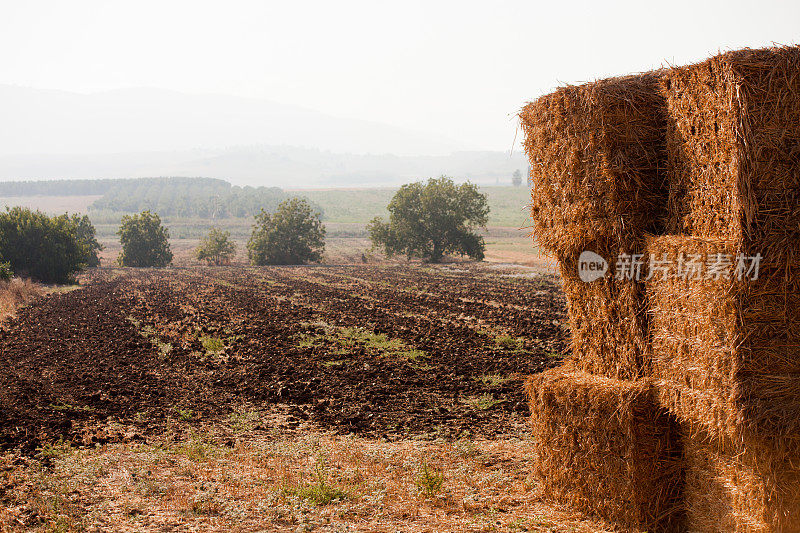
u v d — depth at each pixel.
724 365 4.62
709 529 5.15
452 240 61.00
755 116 4.40
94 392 11.81
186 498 6.70
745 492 4.71
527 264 55.16
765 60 4.39
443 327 18.73
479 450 8.00
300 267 56.22
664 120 5.51
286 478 7.20
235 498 6.68
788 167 4.38
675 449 5.45
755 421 4.44
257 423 9.74
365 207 182.50
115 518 6.18
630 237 5.62
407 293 29.89
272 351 15.60
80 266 42.88
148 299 29.44
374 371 12.98
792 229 4.38
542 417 6.44
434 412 9.95
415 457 7.78
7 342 17.56
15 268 40.72
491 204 170.25
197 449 8.31
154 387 12.19
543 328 17.80
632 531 5.50
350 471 7.33
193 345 16.64
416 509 6.25
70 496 6.79
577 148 5.97
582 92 5.80
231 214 178.00
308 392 11.51
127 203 195.38
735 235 4.51
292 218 64.12
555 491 6.34
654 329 5.45
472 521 5.91
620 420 5.45
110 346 16.73
